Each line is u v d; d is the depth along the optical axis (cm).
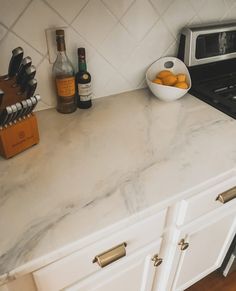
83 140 86
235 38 118
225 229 104
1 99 64
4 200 65
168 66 116
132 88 116
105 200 65
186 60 113
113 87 111
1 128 72
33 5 81
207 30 109
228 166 76
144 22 102
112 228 60
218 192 82
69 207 63
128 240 71
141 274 87
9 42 84
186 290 137
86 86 98
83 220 61
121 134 89
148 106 106
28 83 71
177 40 114
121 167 75
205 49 113
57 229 59
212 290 138
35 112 99
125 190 68
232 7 119
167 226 80
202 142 86
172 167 76
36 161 77
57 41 85
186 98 112
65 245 56
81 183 70
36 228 59
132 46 105
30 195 66
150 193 68
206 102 109
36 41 87
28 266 53
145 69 114
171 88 102
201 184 71
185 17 110
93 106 105
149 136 89
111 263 72
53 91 99
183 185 70
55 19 87
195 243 96
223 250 116
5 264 52
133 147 83
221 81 122
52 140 86
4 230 58
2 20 80
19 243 56
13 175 72
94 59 101
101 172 74
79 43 95
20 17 81
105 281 77
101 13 93
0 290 57
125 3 94
